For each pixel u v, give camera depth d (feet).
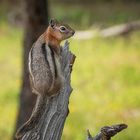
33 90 25.08
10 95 66.95
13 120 58.65
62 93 25.66
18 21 103.19
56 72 24.43
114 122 56.39
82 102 63.52
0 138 53.98
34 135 25.00
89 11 116.67
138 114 59.00
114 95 65.82
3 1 116.26
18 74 77.87
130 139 50.34
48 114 25.23
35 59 24.45
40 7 45.47
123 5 120.88
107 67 77.87
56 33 25.68
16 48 91.25
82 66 78.74
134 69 75.66
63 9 118.01
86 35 90.43
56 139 25.40
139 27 85.61
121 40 90.99
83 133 52.31
